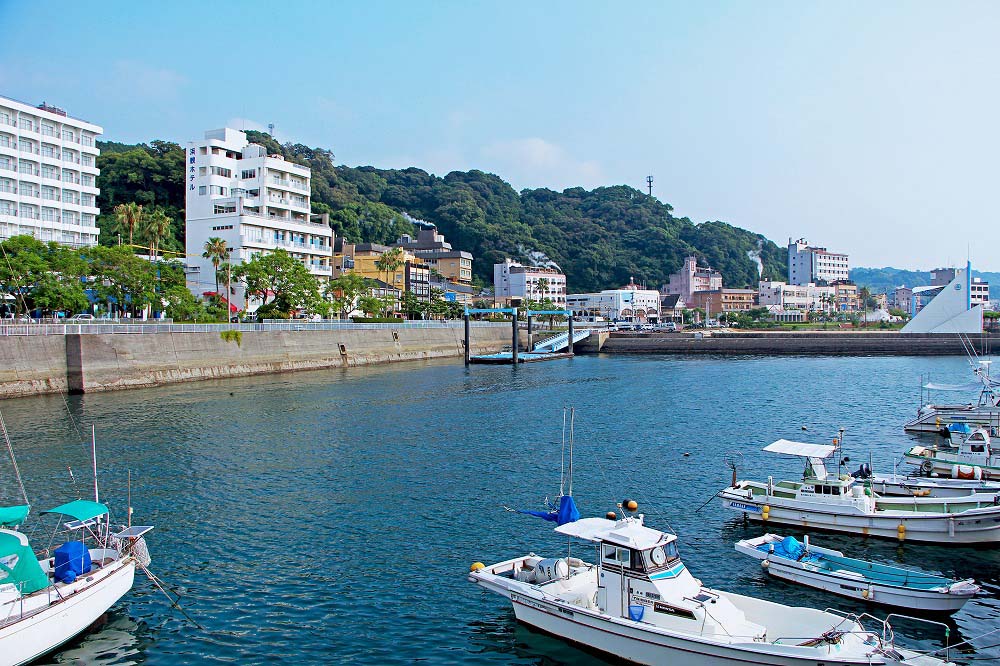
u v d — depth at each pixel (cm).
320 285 13488
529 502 3906
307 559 3109
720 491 3734
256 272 10656
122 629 2523
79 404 6875
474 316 18462
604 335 16912
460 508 3791
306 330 10719
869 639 2128
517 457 4938
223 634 2492
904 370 11231
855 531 3344
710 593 2358
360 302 13788
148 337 8281
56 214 10575
